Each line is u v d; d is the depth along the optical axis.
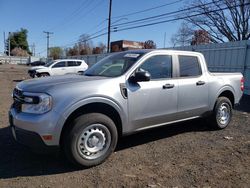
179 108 5.68
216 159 4.93
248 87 13.98
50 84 4.44
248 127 7.16
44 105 4.16
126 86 4.85
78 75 5.33
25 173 4.30
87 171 4.39
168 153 5.18
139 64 5.14
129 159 4.87
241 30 41.03
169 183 4.02
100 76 5.08
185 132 6.56
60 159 4.81
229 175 4.30
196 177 4.22
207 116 6.46
